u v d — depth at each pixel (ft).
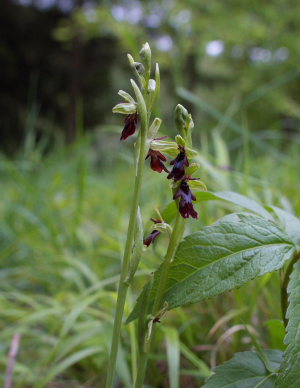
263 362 0.78
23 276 2.07
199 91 11.81
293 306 0.69
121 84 15.33
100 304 1.56
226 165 2.07
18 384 1.26
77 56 13.88
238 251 0.73
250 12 8.80
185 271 0.73
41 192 2.60
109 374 0.73
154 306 0.73
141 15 9.80
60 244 2.11
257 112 9.22
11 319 1.77
